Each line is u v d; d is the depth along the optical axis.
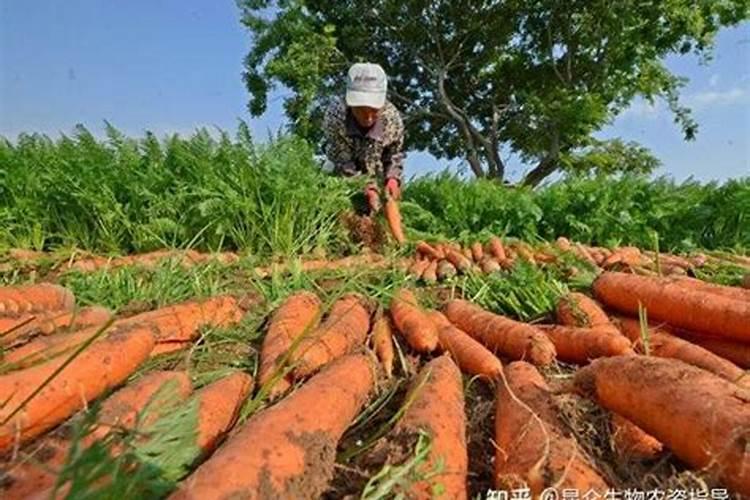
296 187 6.84
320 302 4.10
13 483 1.77
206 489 1.69
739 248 7.25
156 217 6.74
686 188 8.67
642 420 2.29
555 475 1.97
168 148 7.44
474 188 8.76
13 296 3.56
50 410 2.28
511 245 6.74
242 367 3.17
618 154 21.94
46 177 7.04
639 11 21.56
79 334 2.69
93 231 7.16
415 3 22.50
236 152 6.97
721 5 21.59
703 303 3.47
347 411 2.40
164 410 2.19
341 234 7.08
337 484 2.14
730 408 2.01
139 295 4.31
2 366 2.40
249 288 4.86
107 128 7.65
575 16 22.30
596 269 5.16
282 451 1.91
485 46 23.66
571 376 3.02
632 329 3.78
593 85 22.98
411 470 2.01
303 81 20.91
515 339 3.38
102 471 1.60
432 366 2.93
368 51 23.55
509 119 24.52
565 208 8.33
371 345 3.54
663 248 8.13
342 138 7.48
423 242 6.54
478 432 2.69
